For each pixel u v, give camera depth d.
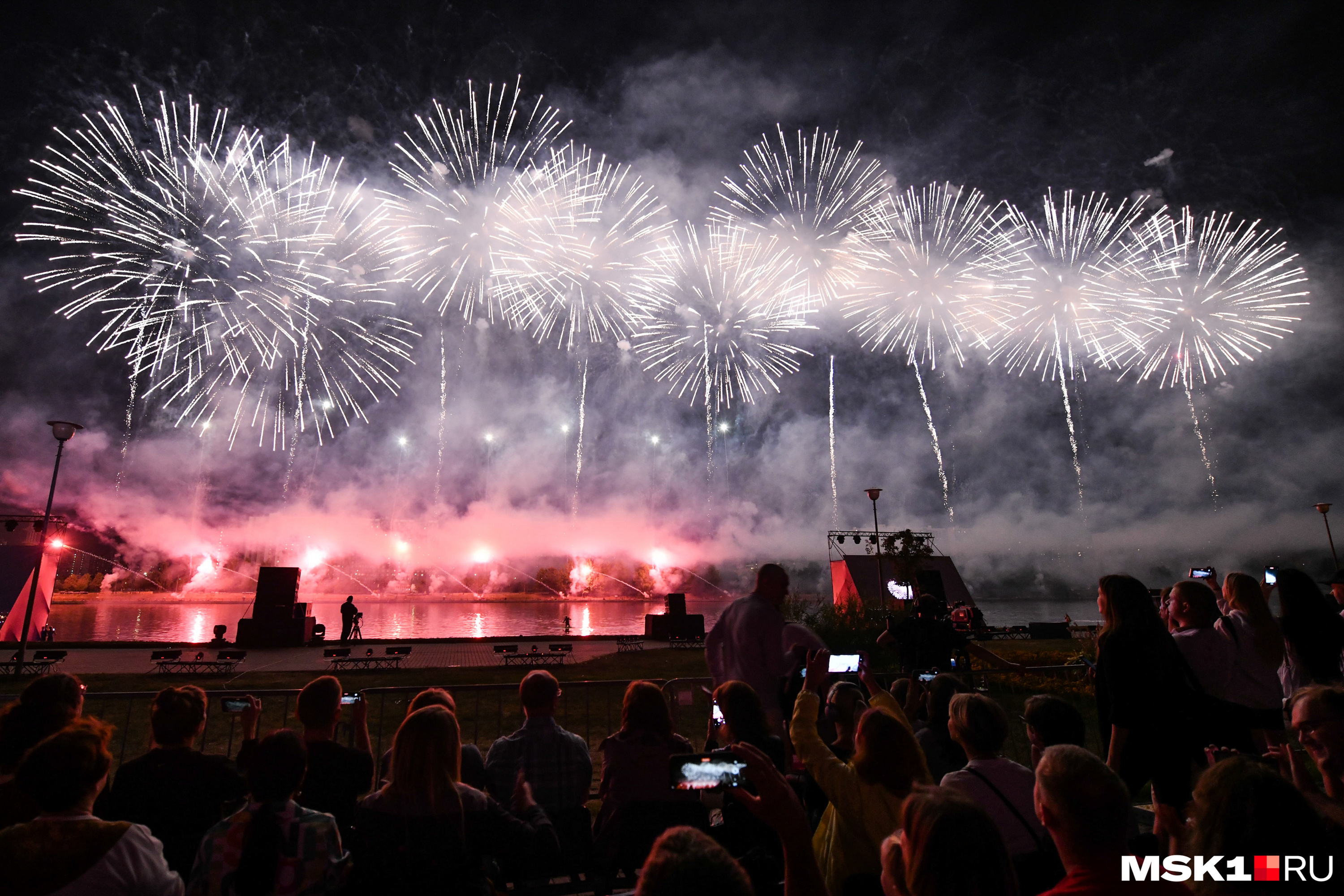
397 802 3.14
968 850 1.81
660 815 4.13
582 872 4.60
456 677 17.78
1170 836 3.59
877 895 2.90
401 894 3.05
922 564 29.48
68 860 2.63
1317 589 4.93
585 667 20.64
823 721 5.08
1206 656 4.50
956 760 4.66
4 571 23.80
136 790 3.74
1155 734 3.85
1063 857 2.19
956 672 13.65
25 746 3.39
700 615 29.89
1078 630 29.67
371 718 12.36
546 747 4.54
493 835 3.34
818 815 4.35
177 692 3.94
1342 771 2.76
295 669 19.55
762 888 3.15
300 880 3.07
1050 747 2.32
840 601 30.27
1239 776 2.00
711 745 5.27
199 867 3.05
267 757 3.12
